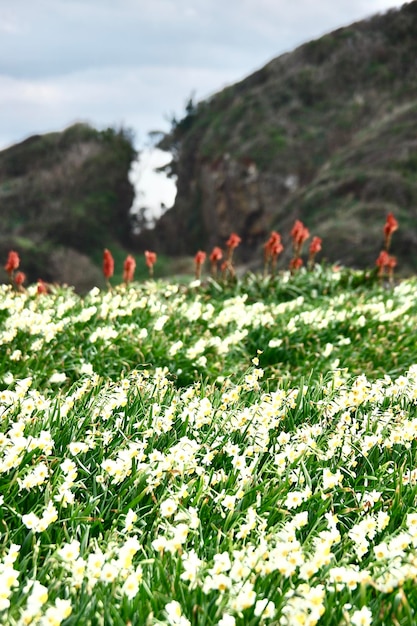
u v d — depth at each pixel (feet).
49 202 149.89
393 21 137.18
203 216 140.97
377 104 126.72
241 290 24.79
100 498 9.92
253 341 19.06
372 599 8.21
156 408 11.89
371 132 113.39
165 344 17.69
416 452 11.91
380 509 10.19
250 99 140.46
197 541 8.95
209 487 10.10
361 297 23.09
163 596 7.80
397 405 13.21
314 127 128.77
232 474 10.39
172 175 159.74
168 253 149.38
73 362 16.62
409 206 92.94
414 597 7.97
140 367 16.80
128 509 9.51
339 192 101.40
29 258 130.41
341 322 19.98
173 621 7.34
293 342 19.06
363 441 11.70
